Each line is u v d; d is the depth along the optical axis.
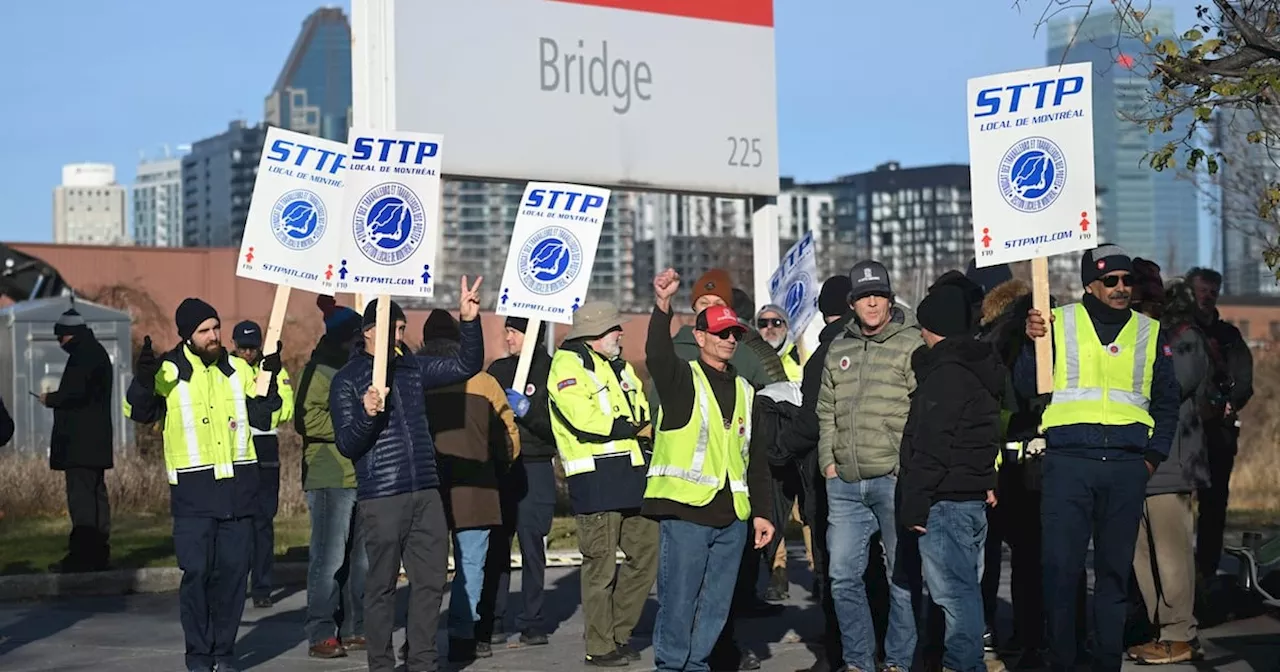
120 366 27.69
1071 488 9.11
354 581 11.67
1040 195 9.44
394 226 9.87
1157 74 9.60
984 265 9.56
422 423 9.91
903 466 8.95
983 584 10.94
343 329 11.22
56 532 18.81
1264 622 12.41
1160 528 10.55
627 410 10.77
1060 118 9.41
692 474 9.14
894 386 9.50
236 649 11.90
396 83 14.98
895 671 9.60
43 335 27.23
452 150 15.35
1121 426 9.05
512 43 15.80
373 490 9.66
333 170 10.73
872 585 10.38
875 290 9.48
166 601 14.63
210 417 10.19
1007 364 10.22
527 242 11.81
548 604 14.27
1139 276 10.62
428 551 9.84
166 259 45.22
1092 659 9.28
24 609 14.12
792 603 14.02
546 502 11.85
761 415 9.71
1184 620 10.58
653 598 14.84
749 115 17.92
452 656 11.09
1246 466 26.41
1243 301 65.56
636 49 16.86
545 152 16.03
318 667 11.03
